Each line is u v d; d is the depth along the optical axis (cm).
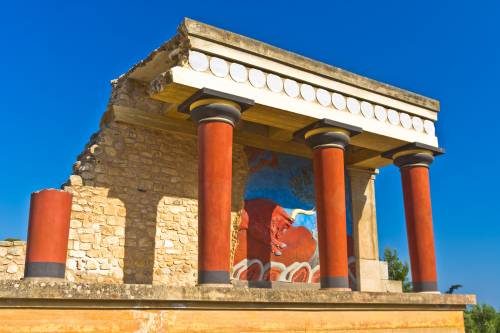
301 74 1099
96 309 719
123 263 1083
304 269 1344
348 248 1445
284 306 902
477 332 3167
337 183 1104
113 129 1139
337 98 1158
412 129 1285
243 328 847
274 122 1134
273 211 1322
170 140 1216
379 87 1227
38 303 681
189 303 797
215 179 938
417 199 1254
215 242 908
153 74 1159
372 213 1523
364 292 1017
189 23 955
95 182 1089
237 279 1216
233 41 1003
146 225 1134
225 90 981
